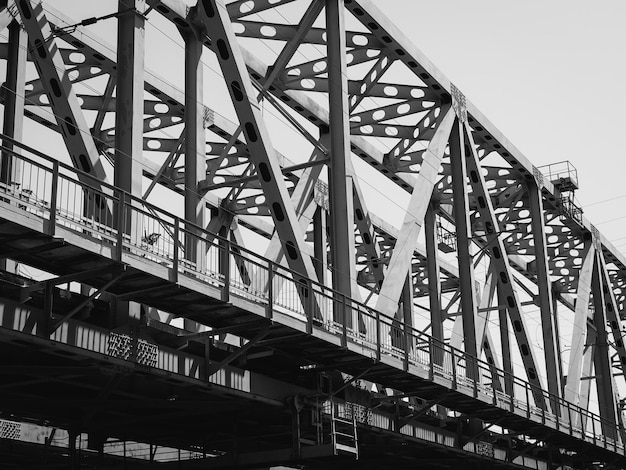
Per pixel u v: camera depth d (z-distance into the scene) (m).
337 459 28.03
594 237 54.78
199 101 30.94
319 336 24.08
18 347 19.58
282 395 24.84
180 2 30.72
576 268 54.94
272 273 22.91
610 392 53.88
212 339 24.97
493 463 39.12
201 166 30.61
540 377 41.31
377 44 35.06
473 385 32.59
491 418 36.59
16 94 28.20
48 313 18.45
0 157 28.25
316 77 35.19
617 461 50.59
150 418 24.52
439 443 33.47
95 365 19.80
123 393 22.38
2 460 30.94
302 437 28.61
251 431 29.16
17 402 22.47
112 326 21.41
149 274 19.45
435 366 30.25
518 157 45.59
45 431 30.47
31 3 25.05
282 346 24.88
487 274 50.00
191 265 21.47
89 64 33.44
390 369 27.67
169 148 38.88
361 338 26.45
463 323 37.62
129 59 24.91
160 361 20.91
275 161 26.92
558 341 48.19
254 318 22.80
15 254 18.16
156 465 26.47
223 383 22.72
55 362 20.69
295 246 26.42
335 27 31.27
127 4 25.42
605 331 54.66
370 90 36.44
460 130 38.66
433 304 44.47
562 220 53.38
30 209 17.62
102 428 26.39
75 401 21.98
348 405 27.39
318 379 26.59
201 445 31.23
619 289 64.94
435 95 38.12
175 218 20.34
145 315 22.25
